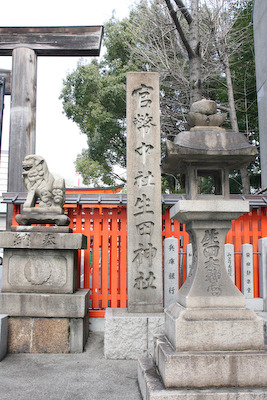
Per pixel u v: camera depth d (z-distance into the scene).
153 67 15.78
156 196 5.37
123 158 19.41
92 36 7.96
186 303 3.31
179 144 3.38
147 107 5.53
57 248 5.02
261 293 6.10
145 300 5.17
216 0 11.20
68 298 4.98
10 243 5.02
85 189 16.41
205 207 3.38
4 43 7.81
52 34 7.92
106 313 5.09
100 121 17.08
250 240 6.44
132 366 4.47
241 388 2.97
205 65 13.01
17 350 4.93
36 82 7.92
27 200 5.33
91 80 16.86
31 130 7.59
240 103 14.60
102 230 6.19
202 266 3.48
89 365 4.49
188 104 13.70
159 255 5.26
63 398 3.52
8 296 4.97
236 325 3.19
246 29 13.04
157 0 11.52
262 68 9.38
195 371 3.00
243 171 13.17
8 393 3.62
